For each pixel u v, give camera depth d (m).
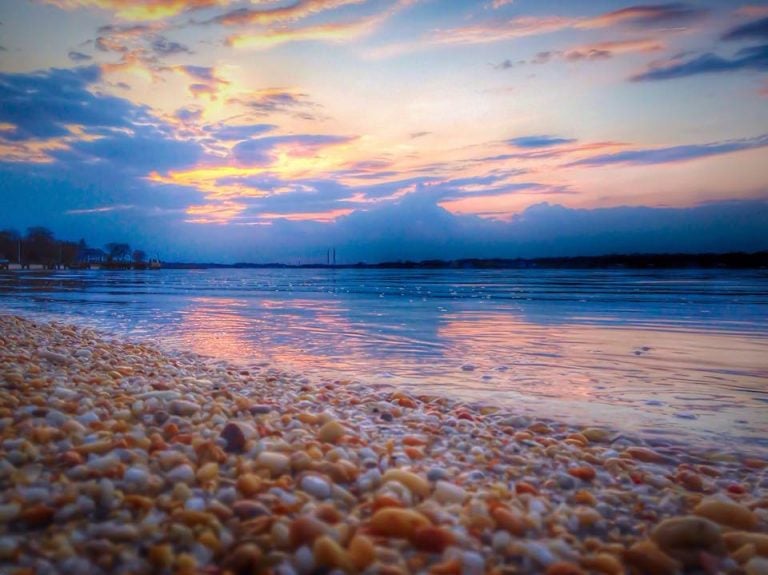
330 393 5.95
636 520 2.81
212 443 3.15
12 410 3.72
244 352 9.79
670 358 9.32
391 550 2.08
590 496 3.02
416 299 27.17
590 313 18.67
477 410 5.74
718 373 7.97
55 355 6.44
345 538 2.17
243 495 2.55
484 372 7.96
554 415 5.58
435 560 2.06
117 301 24.88
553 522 2.60
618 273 85.56
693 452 4.42
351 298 28.16
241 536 2.16
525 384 7.13
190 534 2.13
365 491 2.77
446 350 10.12
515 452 3.92
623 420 5.40
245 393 5.54
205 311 19.38
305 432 3.77
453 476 3.15
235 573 1.93
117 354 7.82
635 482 3.51
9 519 2.19
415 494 2.80
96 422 3.53
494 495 2.79
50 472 2.70
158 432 3.52
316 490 2.64
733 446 4.58
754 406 5.98
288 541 2.09
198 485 2.66
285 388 6.12
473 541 2.22
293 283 55.53
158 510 2.36
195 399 4.53
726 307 21.31
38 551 1.99
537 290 36.53
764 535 2.55
